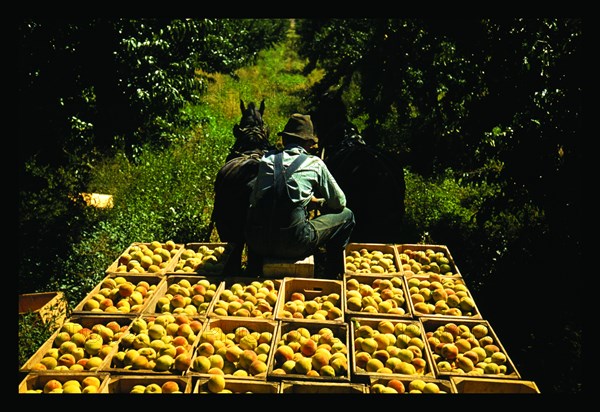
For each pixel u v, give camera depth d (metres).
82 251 6.30
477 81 6.56
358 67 7.56
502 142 6.46
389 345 3.88
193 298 4.52
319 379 3.44
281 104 15.88
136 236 6.79
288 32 39.22
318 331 4.08
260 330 4.06
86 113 7.76
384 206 5.83
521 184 6.26
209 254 5.50
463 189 9.11
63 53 6.93
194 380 3.46
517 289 5.80
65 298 5.46
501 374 3.57
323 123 6.77
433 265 5.27
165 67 9.51
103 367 3.52
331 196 5.11
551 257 6.00
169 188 8.71
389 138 10.33
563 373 4.51
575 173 5.70
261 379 3.45
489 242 6.84
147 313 4.21
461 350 3.87
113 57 7.73
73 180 8.20
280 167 4.87
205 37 10.43
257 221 4.85
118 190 8.56
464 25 6.13
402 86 7.35
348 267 5.13
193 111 13.45
